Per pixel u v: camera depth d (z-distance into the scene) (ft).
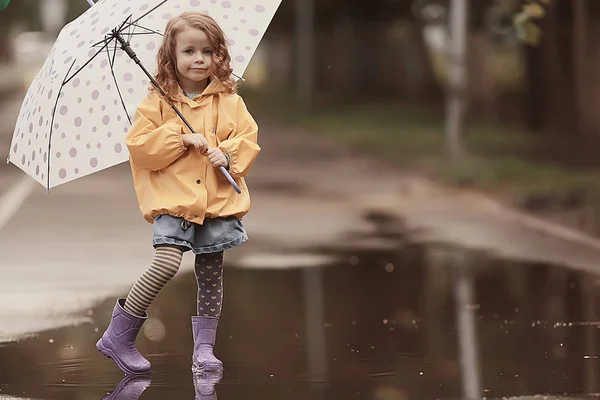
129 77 26.48
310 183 75.66
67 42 25.02
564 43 83.87
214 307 25.39
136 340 28.17
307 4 170.60
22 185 75.46
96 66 26.14
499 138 103.45
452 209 59.72
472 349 26.37
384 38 175.42
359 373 24.02
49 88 24.94
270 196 67.56
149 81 26.58
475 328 29.07
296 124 148.36
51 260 43.04
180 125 24.71
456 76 83.46
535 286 35.63
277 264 41.45
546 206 57.41
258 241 47.96
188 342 27.81
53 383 23.57
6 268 41.19
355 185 73.51
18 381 23.77
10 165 91.09
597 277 37.17
